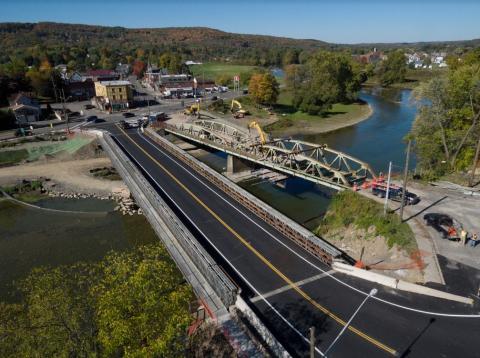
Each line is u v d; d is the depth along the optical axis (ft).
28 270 147.95
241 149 244.01
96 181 241.55
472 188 163.53
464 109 191.11
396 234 128.16
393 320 91.71
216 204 165.68
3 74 480.64
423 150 199.72
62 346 69.00
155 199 158.81
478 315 91.66
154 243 164.66
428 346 83.30
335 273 113.50
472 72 190.80
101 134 309.42
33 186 232.32
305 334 88.74
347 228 150.51
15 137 315.99
